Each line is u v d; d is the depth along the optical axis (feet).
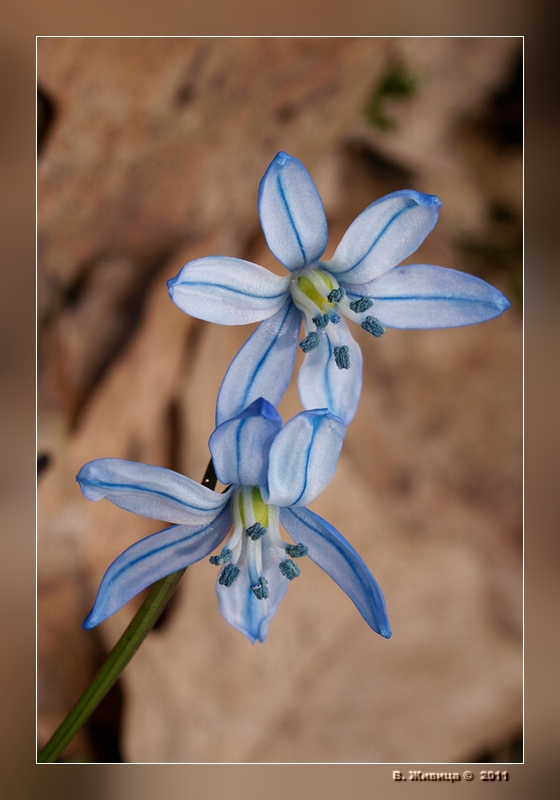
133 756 0.57
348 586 0.46
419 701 0.58
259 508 0.46
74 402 0.59
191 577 0.58
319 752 0.58
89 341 0.59
